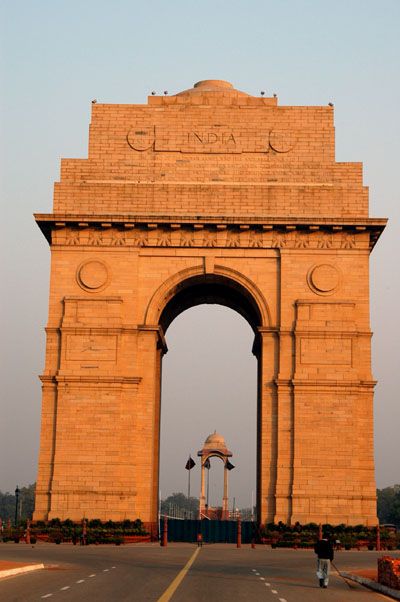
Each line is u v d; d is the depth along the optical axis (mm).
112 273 88375
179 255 88812
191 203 89062
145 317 87812
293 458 84562
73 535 80938
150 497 85000
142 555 66062
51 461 84875
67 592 39406
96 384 85812
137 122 91750
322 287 87688
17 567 50312
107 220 87875
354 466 84125
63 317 87312
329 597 41188
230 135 91562
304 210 88875
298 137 91438
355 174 90188
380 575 47750
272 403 86125
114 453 84625
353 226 87875
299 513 83250
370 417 85500
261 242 88750
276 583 46812
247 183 90062
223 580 46938
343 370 86062
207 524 96688
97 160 90812
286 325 87312
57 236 88875
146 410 85938
